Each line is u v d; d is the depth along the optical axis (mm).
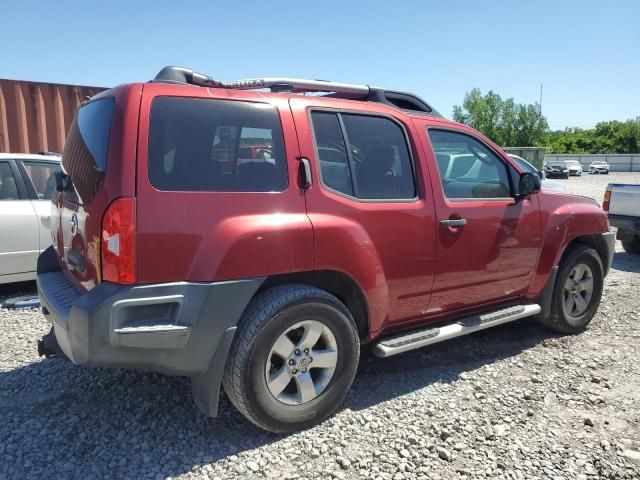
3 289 6246
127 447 2975
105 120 2844
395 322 3676
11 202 5656
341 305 3189
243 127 3002
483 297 4156
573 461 2914
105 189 2643
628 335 4926
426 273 3680
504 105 72438
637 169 64938
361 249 3266
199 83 3135
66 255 3324
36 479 2682
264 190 2988
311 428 3199
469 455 2961
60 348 3178
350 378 3299
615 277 7398
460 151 4074
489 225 4020
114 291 2596
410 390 3740
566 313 4812
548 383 3877
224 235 2791
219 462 2852
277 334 2955
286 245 2961
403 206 3529
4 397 3539
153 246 2641
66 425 3195
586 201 5059
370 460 2902
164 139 2760
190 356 2779
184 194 2738
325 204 3178
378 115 3617
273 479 2729
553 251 4539
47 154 6441
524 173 4316
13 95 8547
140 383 3744
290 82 3484
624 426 3283
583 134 89625
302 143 3164
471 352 4477
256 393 2924
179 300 2689
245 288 2850
